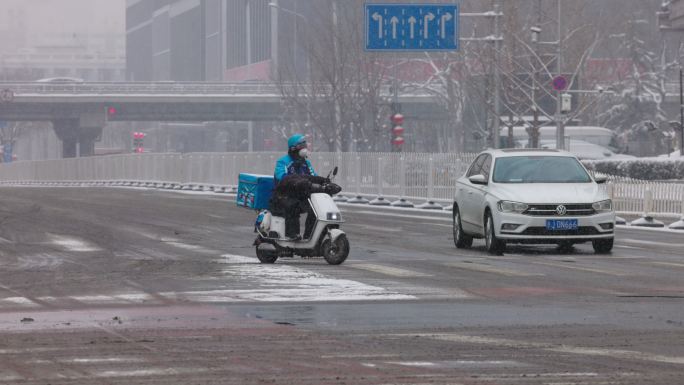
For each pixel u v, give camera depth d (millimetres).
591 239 54969
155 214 87188
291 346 26781
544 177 56938
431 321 31250
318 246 49375
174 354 25609
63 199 112438
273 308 34438
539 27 159500
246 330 29562
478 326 30203
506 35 165625
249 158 136625
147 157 166625
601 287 40344
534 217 54312
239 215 86312
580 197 54938
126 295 38219
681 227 77688
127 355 25500
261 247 50094
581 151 166125
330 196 50094
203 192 138875
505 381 22219
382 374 23016
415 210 99562
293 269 47219
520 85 164625
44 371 23469
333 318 31969
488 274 45094
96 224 75688
